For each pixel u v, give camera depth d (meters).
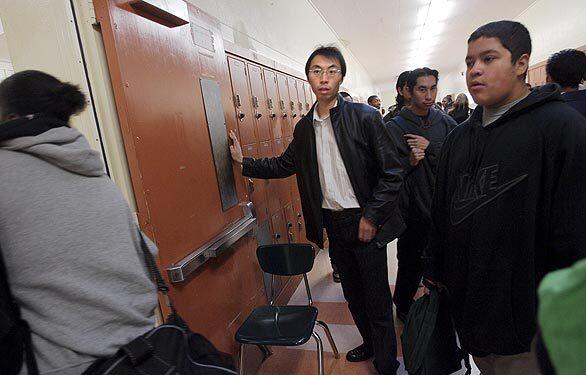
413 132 1.92
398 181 1.50
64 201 0.66
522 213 0.93
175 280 1.27
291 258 1.86
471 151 1.07
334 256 1.77
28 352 0.61
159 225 1.26
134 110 1.20
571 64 1.67
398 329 2.11
